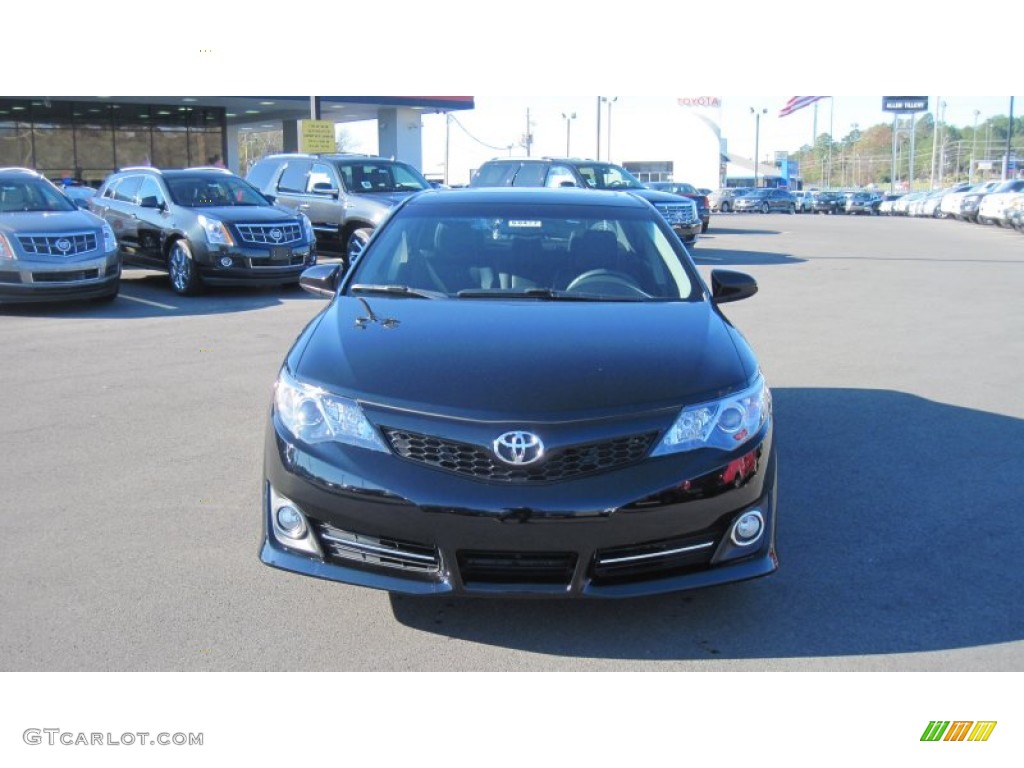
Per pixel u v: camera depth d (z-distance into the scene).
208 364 8.42
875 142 147.75
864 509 4.93
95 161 33.31
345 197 15.42
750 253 21.50
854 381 7.96
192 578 4.06
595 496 3.32
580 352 3.80
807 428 6.46
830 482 5.35
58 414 6.69
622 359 3.74
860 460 5.76
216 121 35.84
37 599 3.85
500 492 3.32
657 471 3.39
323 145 24.92
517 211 5.22
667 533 3.40
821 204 59.44
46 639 3.55
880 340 9.97
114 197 14.38
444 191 5.61
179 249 12.93
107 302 12.44
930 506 4.97
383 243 5.01
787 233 29.97
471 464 3.36
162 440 6.07
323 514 3.47
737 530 3.54
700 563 3.52
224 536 4.52
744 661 3.48
